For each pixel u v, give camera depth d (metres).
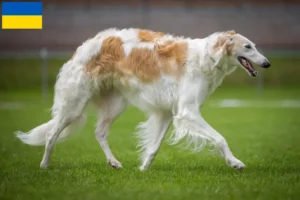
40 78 39.66
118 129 20.23
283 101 31.44
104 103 11.80
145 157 11.27
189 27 46.28
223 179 10.03
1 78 39.47
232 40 10.72
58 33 46.16
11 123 21.44
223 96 34.47
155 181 9.89
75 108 11.38
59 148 15.34
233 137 17.84
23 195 8.89
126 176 10.42
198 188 9.25
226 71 10.91
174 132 10.88
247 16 48.19
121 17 47.69
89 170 11.18
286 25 47.50
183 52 10.86
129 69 11.10
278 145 15.88
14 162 12.58
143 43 11.16
